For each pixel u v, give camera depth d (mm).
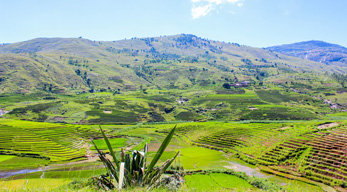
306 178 56250
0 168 62125
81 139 102188
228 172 55719
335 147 70062
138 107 182750
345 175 54625
